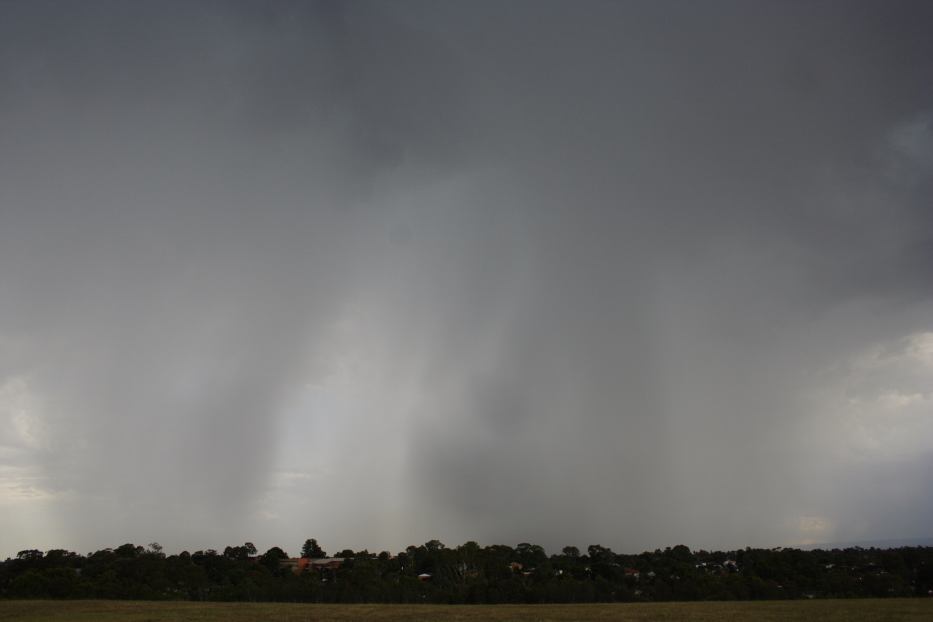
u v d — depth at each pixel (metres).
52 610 58.25
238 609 58.47
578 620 44.03
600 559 146.00
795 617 42.91
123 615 51.41
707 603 68.69
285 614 51.44
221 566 133.38
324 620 45.38
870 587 104.81
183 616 49.69
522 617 47.25
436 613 52.47
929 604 54.12
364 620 45.25
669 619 43.94
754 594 100.81
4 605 67.25
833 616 42.81
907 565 116.62
